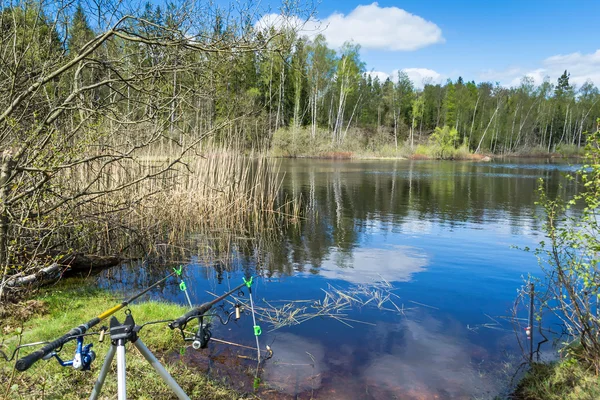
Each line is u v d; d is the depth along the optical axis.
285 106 49.94
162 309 5.51
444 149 48.91
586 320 4.32
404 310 5.97
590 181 4.05
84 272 7.41
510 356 4.64
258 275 7.65
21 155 5.15
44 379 3.47
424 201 16.50
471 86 69.06
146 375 3.86
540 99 63.97
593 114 62.44
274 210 14.30
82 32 6.57
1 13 5.32
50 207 6.49
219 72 6.69
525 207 15.12
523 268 7.98
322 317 5.71
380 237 10.65
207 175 12.40
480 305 6.18
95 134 5.96
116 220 8.21
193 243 9.85
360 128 62.94
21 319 4.85
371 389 3.99
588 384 3.76
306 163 37.22
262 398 3.76
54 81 6.25
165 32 5.43
